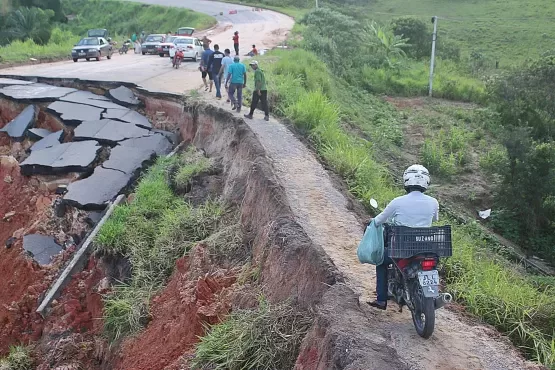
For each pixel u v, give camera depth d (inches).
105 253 474.3
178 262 421.1
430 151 809.5
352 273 307.1
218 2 2881.4
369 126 911.0
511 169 673.0
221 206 471.8
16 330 470.0
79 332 440.8
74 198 548.7
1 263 545.3
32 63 1252.5
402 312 273.0
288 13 2465.6
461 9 2277.3
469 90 1216.2
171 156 633.0
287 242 324.5
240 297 331.9
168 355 345.4
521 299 290.8
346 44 1408.7
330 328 240.7
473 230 587.8
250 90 752.3
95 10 2864.2
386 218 256.8
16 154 706.2
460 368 231.3
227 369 275.7
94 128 687.7
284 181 437.4
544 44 1780.3
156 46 1483.8
